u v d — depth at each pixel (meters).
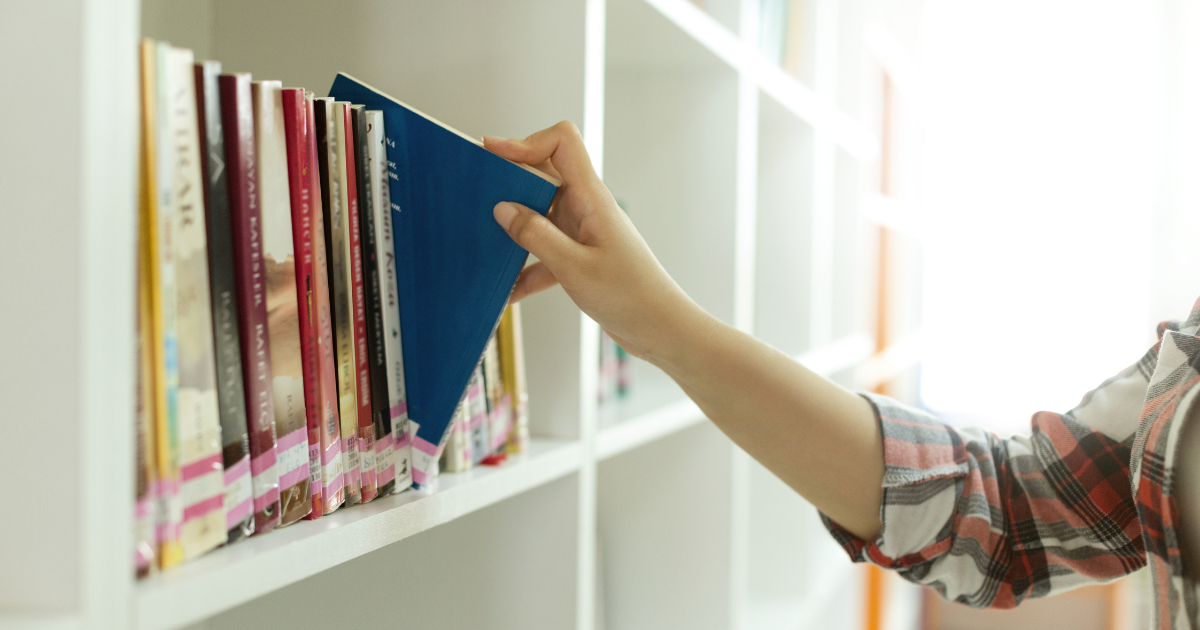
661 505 1.19
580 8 0.68
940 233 2.79
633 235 0.57
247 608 0.77
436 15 0.72
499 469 0.64
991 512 0.72
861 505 0.71
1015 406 2.75
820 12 1.66
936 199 2.79
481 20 0.71
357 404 0.53
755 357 0.66
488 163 0.55
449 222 0.56
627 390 1.13
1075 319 2.66
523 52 0.70
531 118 0.70
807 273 1.63
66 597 0.34
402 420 0.57
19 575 0.34
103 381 0.34
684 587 1.18
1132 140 2.57
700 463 1.17
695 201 1.16
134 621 0.36
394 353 0.57
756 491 1.73
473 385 0.64
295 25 0.75
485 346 0.56
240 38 0.76
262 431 0.46
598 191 0.56
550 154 0.57
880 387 2.58
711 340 0.63
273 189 0.46
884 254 2.50
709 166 1.15
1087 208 2.63
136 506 0.37
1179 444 0.50
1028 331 2.72
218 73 0.43
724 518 1.15
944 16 2.74
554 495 0.74
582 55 0.68
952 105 2.76
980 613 2.71
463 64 0.71
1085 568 0.70
